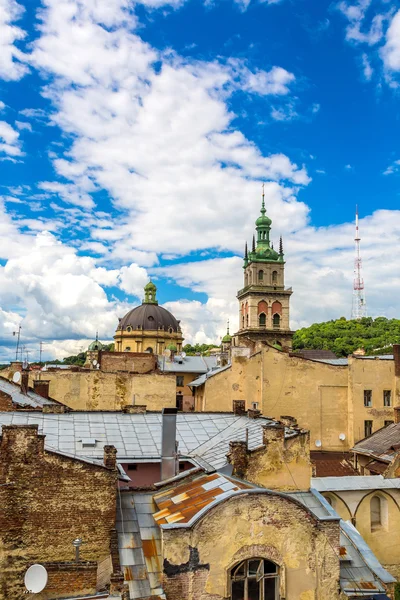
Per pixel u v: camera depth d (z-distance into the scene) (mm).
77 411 33688
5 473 19984
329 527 18859
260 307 143500
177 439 31156
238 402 37094
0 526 19656
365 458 44406
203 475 23453
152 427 31641
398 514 33688
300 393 64125
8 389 44188
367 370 65375
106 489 20812
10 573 19484
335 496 33094
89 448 27422
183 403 93000
